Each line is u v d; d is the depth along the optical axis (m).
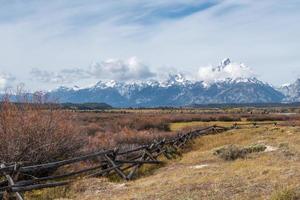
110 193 14.34
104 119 57.66
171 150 26.92
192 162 20.70
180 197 11.94
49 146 17.97
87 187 15.46
